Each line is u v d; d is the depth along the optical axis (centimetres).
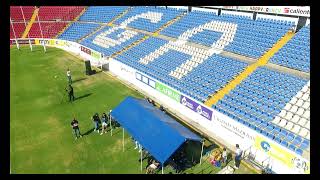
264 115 2498
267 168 2225
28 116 3008
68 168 2211
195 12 4653
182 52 3906
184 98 3053
